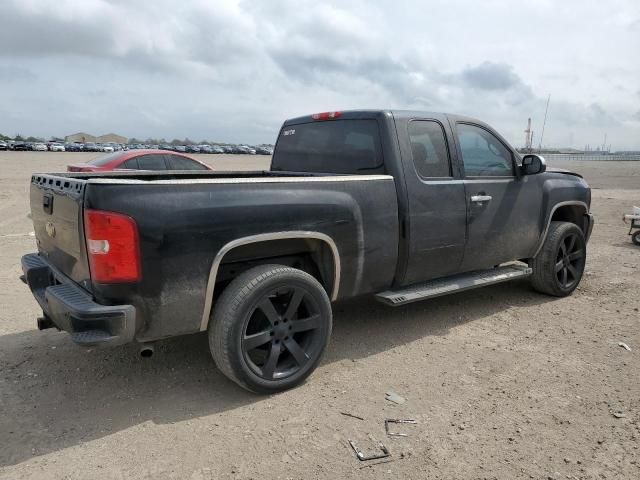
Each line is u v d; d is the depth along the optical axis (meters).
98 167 9.85
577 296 5.90
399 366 4.06
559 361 4.14
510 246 5.22
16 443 3.03
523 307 5.50
